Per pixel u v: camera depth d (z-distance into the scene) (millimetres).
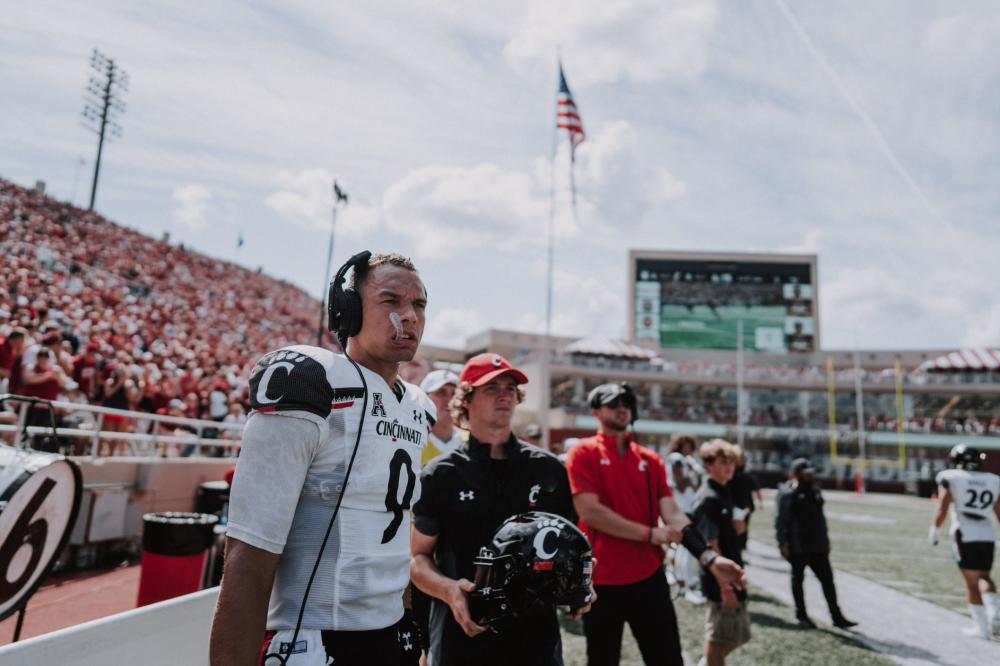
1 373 8086
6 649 1447
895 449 40875
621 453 3531
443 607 2504
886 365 47312
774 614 6531
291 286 39781
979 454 6129
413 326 1640
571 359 39812
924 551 11820
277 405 1312
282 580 1383
